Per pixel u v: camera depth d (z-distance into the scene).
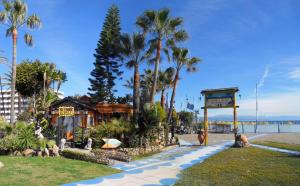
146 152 17.83
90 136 19.22
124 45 24.72
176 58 28.25
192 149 19.81
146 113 19.83
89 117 25.28
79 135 20.55
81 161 14.10
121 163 14.02
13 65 25.06
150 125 19.67
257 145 21.03
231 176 10.80
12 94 24.81
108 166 13.09
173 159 15.43
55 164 12.93
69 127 24.38
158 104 22.53
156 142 20.28
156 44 24.44
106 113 27.00
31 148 15.79
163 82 33.25
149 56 24.86
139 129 19.62
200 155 16.88
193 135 36.78
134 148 18.02
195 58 29.94
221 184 9.68
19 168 11.67
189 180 10.40
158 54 23.81
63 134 20.53
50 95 27.44
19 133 16.09
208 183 9.88
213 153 17.66
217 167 12.66
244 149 18.83
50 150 15.63
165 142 21.64
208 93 22.58
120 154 15.62
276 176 10.55
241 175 10.89
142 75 34.97
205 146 21.55
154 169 12.58
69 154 15.27
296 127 47.66
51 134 19.83
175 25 24.20
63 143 16.67
